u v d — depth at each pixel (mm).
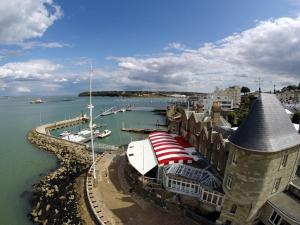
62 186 43312
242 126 26000
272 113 25031
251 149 23906
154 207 33812
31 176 50000
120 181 42594
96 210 33062
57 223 32469
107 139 89938
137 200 35875
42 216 34312
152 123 132250
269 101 25484
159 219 30922
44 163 58406
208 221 28781
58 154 64188
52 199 38656
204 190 31938
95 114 179000
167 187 35656
